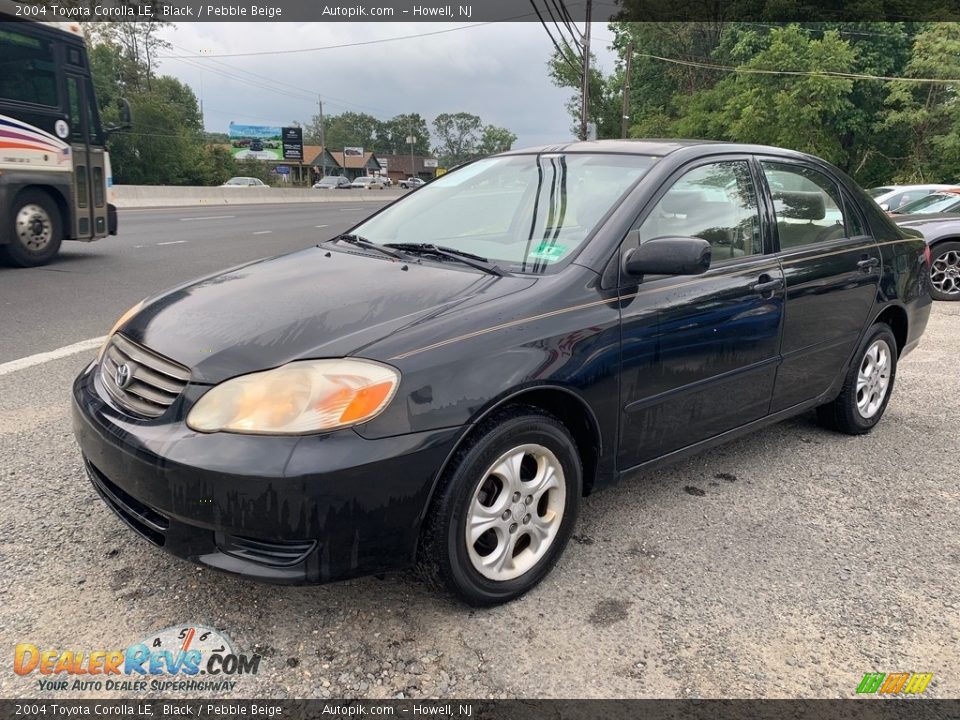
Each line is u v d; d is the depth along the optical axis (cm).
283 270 321
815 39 2775
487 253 312
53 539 295
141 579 271
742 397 345
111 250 1198
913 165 2639
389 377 228
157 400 243
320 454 216
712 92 3266
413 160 11075
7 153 916
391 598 266
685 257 272
